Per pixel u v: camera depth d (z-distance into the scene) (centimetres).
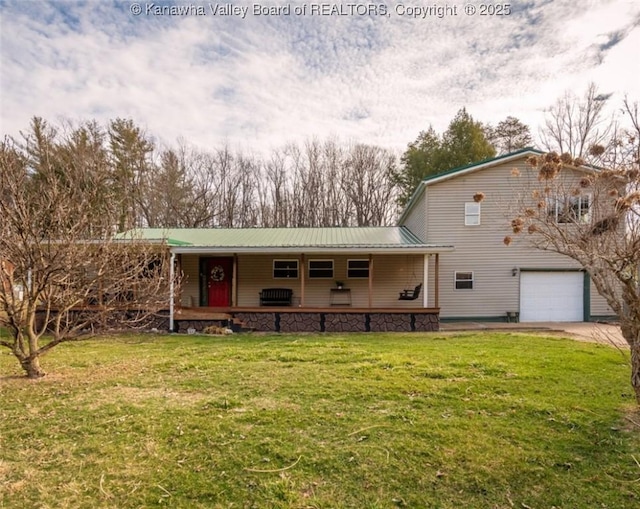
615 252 342
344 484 266
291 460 296
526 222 646
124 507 239
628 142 399
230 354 698
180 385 493
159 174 2606
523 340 859
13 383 507
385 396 443
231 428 354
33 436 339
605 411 391
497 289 1388
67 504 241
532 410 395
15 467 286
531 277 1388
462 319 1389
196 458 299
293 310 1153
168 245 1102
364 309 1146
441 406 411
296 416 382
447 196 1409
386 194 2942
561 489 258
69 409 405
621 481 267
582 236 375
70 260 520
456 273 1399
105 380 519
